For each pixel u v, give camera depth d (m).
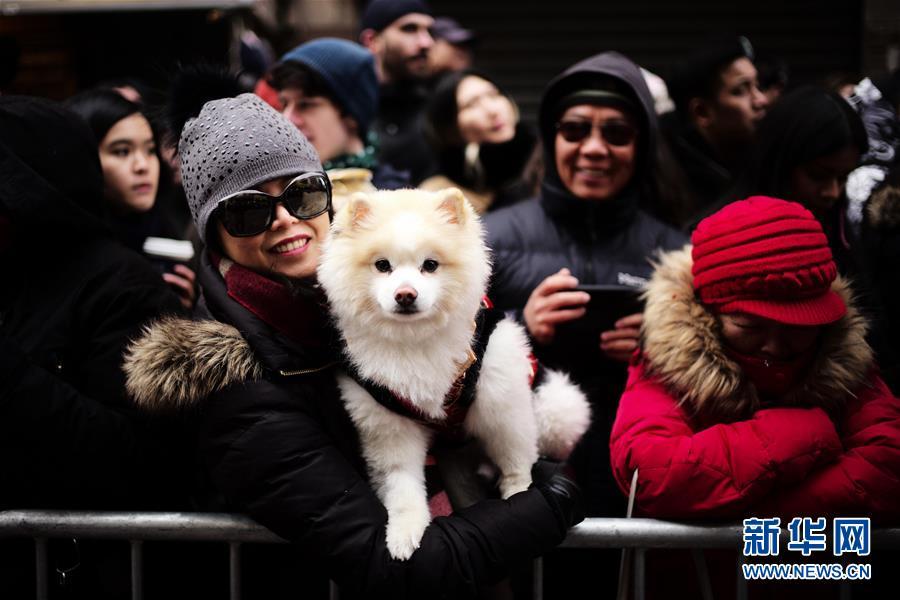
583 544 2.40
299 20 7.36
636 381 2.75
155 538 2.40
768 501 2.42
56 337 2.53
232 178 2.40
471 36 6.29
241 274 2.42
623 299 3.07
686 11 7.60
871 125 4.07
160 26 6.05
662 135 4.48
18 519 2.41
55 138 2.65
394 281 2.15
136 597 2.42
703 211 3.64
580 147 3.45
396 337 2.21
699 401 2.58
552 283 3.07
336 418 2.32
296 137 2.53
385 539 2.19
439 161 4.64
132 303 2.61
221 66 2.70
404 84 5.61
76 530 2.41
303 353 2.33
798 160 3.26
